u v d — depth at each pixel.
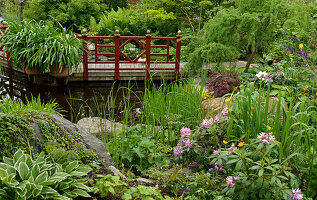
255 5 6.34
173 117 4.09
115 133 3.76
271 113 3.38
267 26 6.15
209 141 3.30
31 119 2.79
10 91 6.61
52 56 6.50
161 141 4.02
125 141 3.57
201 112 4.31
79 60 7.07
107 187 2.44
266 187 2.50
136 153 3.50
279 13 6.20
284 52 6.08
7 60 7.84
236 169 2.58
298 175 2.88
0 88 6.75
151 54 7.86
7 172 2.12
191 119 4.28
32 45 6.76
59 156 2.54
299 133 2.91
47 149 2.63
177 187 2.90
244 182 2.51
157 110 4.52
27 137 2.64
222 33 6.33
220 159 2.78
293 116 3.05
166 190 2.93
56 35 6.92
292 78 5.33
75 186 2.33
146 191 2.52
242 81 6.09
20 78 7.44
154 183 3.01
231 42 6.43
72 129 3.06
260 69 6.75
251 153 2.69
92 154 2.92
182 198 2.76
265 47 6.98
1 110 4.05
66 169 2.40
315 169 2.81
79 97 6.48
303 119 3.20
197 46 7.25
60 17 13.05
